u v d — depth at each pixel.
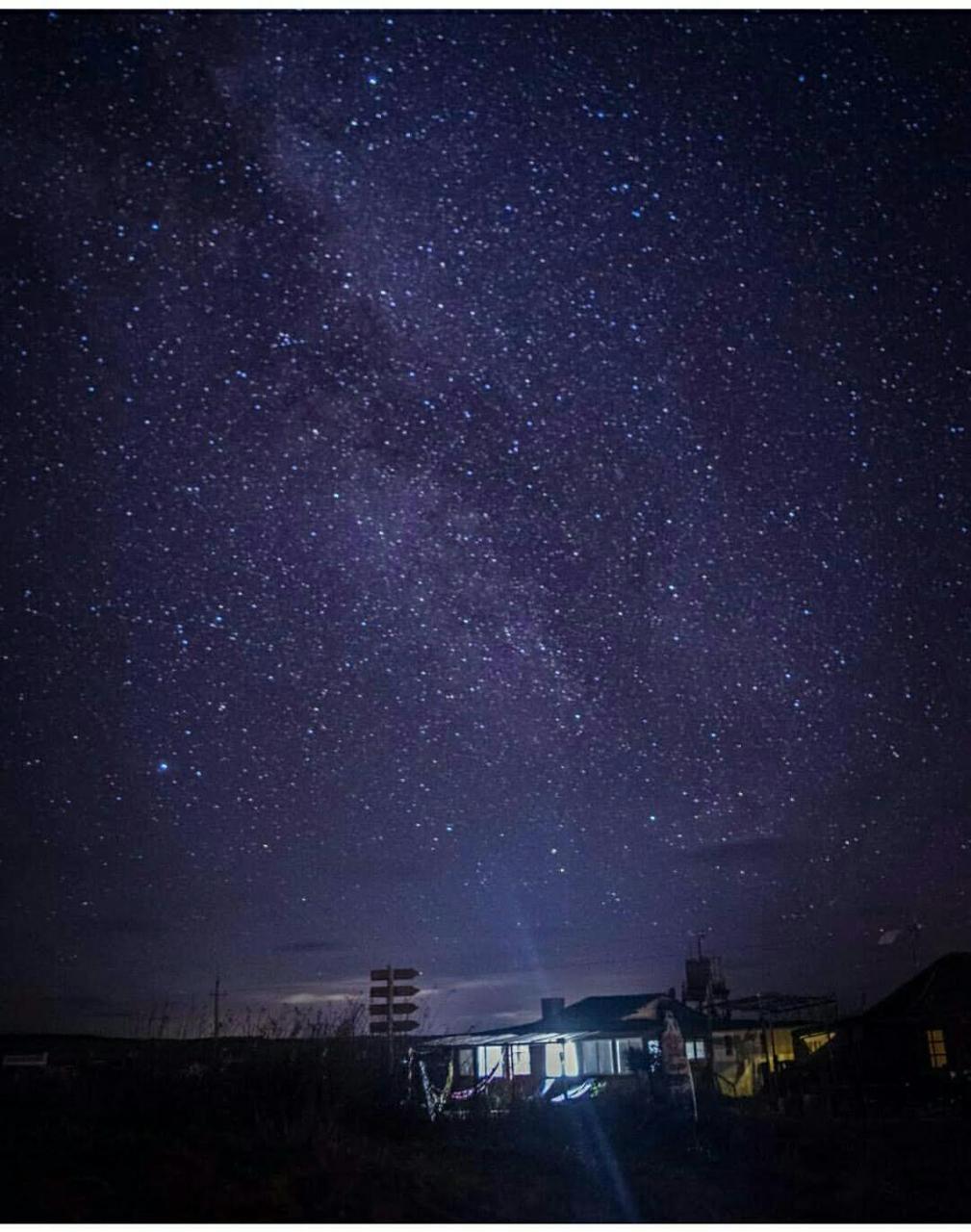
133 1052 13.48
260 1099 12.35
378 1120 13.02
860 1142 16.48
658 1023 39.00
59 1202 8.02
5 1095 12.45
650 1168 13.02
